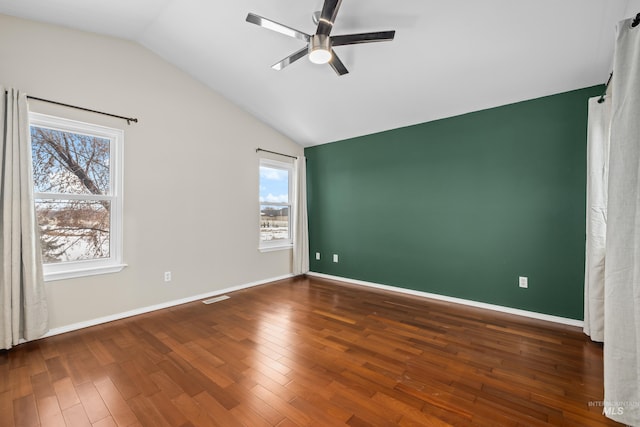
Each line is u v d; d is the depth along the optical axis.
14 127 2.38
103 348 2.41
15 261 2.38
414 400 1.76
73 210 2.86
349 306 3.50
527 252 3.17
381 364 2.17
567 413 1.64
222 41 3.05
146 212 3.31
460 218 3.61
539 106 3.09
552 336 2.64
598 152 2.50
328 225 5.03
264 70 3.38
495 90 3.06
